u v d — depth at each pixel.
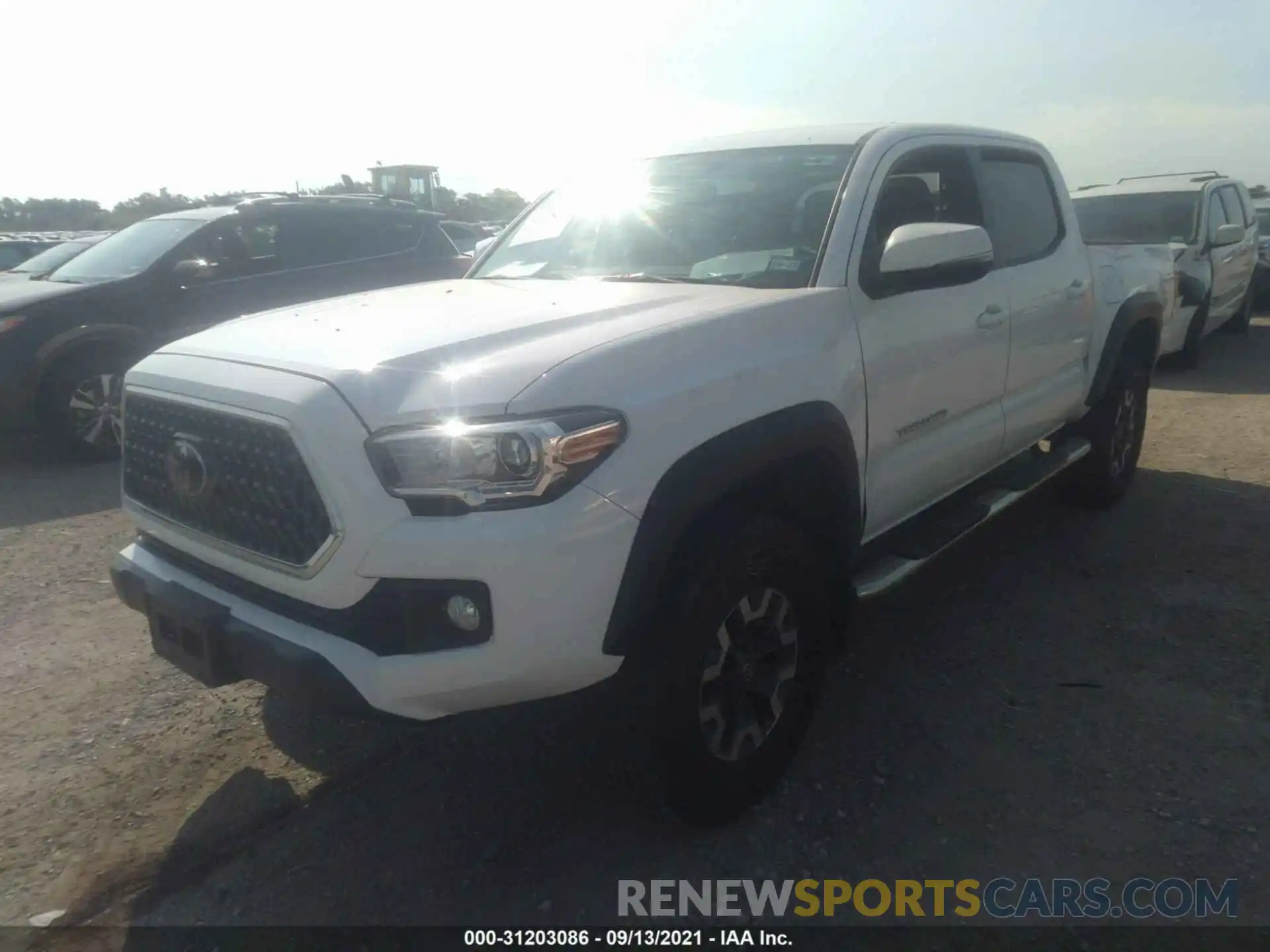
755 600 2.82
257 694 3.74
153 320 7.46
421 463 2.27
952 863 2.76
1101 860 2.74
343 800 3.09
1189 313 9.47
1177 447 6.94
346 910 2.63
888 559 3.55
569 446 2.30
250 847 2.88
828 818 2.95
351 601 2.35
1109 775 3.13
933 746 3.30
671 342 2.64
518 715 3.50
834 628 3.25
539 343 2.57
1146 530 5.27
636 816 2.93
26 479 6.89
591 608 2.37
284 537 2.45
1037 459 4.82
